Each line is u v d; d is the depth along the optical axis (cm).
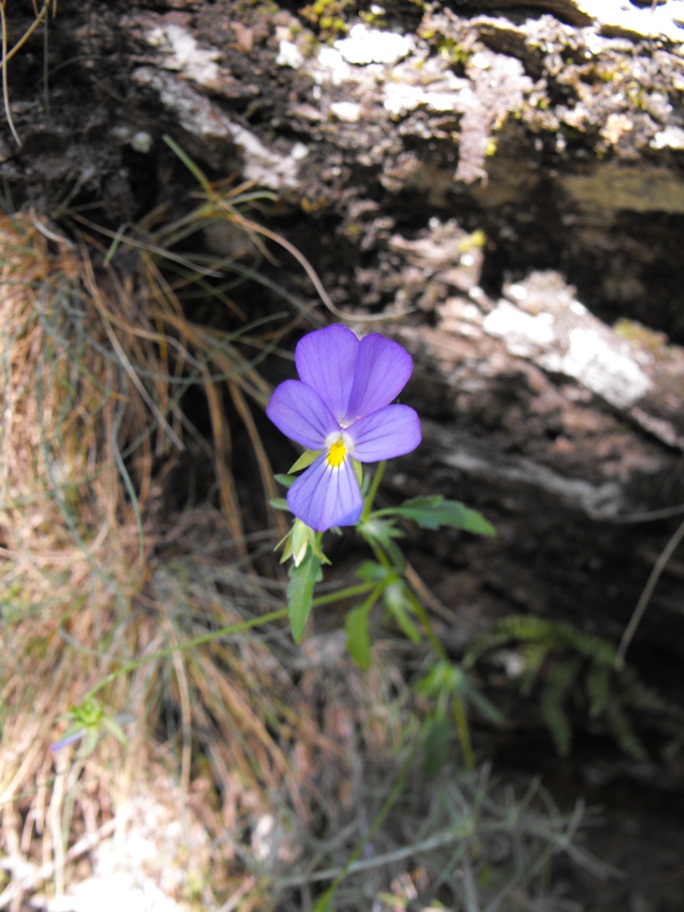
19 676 17
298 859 18
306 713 20
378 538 15
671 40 15
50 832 17
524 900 20
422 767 20
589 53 15
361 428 12
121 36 16
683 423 17
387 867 19
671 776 21
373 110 16
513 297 18
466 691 19
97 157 17
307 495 12
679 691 21
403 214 17
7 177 16
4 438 17
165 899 17
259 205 17
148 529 19
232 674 19
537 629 20
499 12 15
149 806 18
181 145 16
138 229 17
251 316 19
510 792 21
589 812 22
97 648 18
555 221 17
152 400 18
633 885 21
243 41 16
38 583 18
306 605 13
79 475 18
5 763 17
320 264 18
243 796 19
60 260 17
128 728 18
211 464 19
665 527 19
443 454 19
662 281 17
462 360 18
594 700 20
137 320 18
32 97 16
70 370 18
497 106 16
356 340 12
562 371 18
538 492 19
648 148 15
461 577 21
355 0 15
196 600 19
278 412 12
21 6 15
